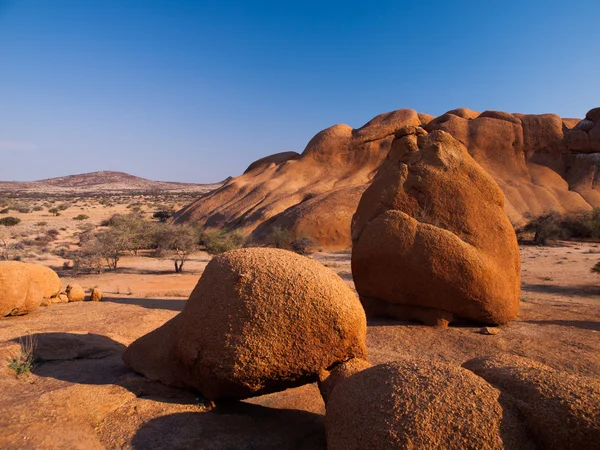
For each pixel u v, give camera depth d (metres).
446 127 54.97
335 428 3.03
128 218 32.81
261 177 56.72
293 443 3.88
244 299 4.12
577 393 2.61
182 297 14.39
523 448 2.52
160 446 3.58
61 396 4.19
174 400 4.44
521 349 7.50
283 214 41.19
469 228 9.39
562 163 53.38
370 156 55.47
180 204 89.31
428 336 8.31
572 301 13.44
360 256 9.49
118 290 15.96
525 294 14.73
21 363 5.24
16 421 3.67
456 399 2.68
